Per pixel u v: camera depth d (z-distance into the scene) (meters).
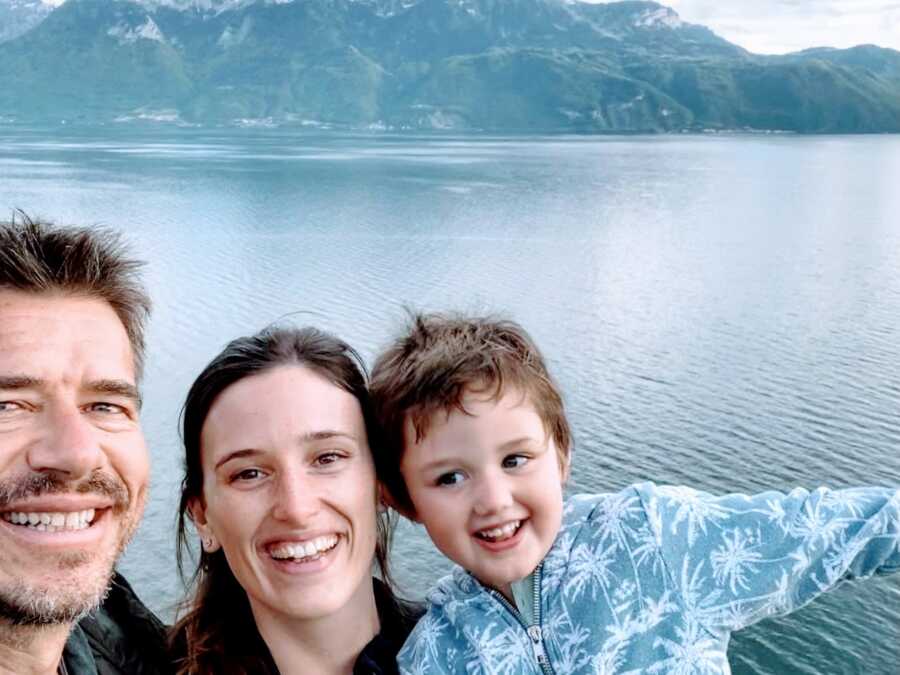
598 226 28.38
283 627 0.76
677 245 25.27
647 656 0.75
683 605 0.75
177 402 11.13
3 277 0.68
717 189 39.56
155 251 21.98
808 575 0.75
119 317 0.73
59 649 0.70
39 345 0.67
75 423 0.67
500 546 0.76
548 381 0.78
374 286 18.86
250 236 24.75
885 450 10.15
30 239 0.69
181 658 0.80
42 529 0.67
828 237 27.19
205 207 30.19
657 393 12.07
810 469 9.62
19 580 0.66
